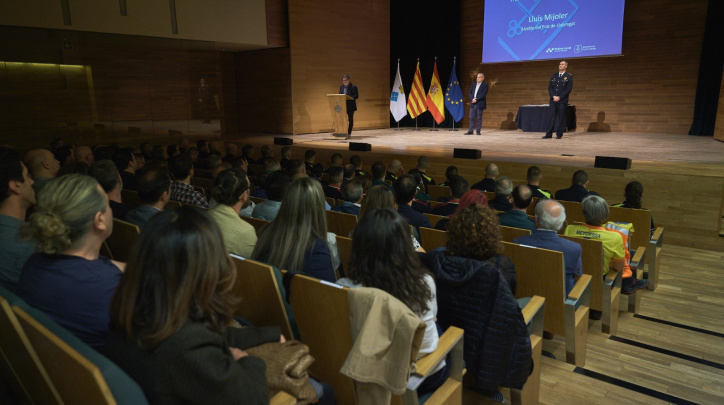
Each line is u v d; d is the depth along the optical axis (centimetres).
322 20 1168
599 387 250
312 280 159
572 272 262
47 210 126
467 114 1297
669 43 1003
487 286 181
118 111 1005
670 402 238
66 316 126
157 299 98
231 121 1271
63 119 933
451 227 195
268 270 166
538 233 268
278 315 175
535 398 231
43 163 315
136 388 97
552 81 959
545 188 650
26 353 121
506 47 1167
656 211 575
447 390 175
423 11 1273
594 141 914
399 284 157
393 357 139
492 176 529
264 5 1093
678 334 317
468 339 185
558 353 286
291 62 1133
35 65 879
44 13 852
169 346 97
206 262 102
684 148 794
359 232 162
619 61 1067
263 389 109
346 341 161
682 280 427
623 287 330
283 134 1191
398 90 1203
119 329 102
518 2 1130
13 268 171
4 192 180
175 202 351
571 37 1071
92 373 89
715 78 953
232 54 1249
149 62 1041
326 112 1217
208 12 1020
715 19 933
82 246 131
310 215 193
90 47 936
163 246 99
